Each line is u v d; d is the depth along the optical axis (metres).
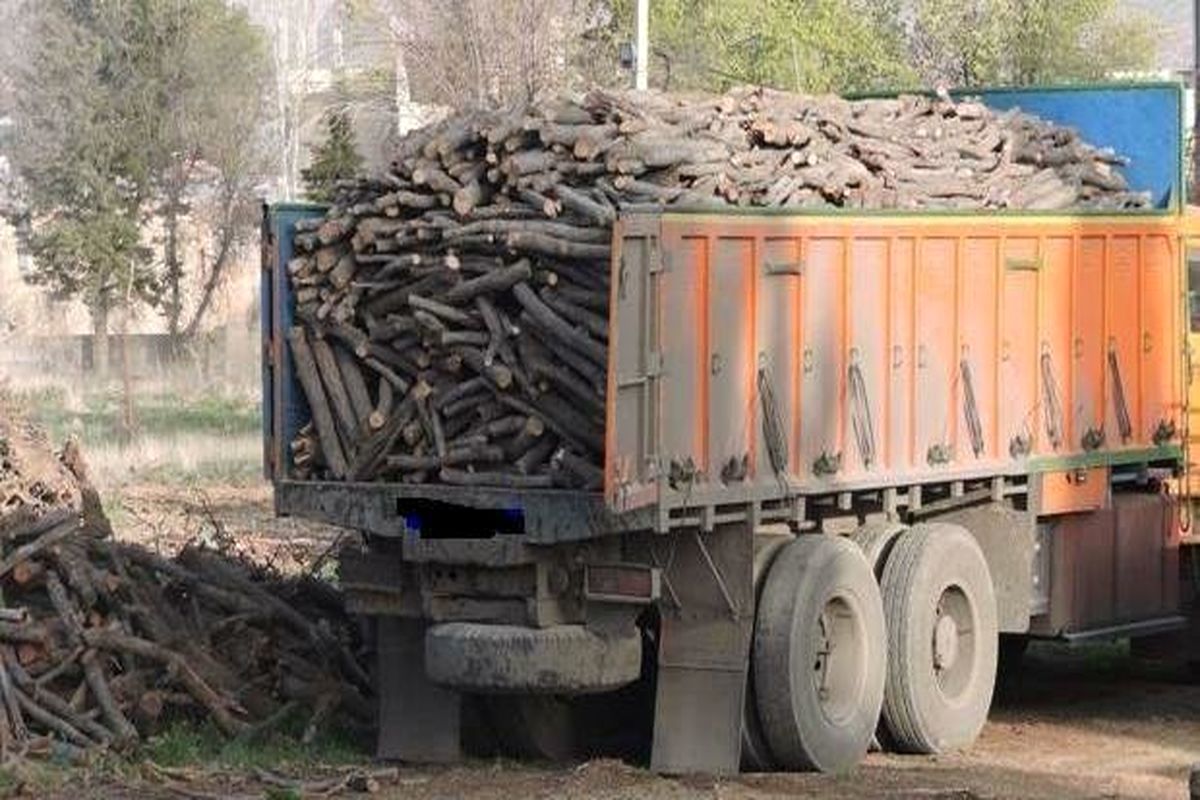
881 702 29.77
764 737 28.39
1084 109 36.78
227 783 26.11
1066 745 31.86
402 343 27.70
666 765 27.86
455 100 80.38
